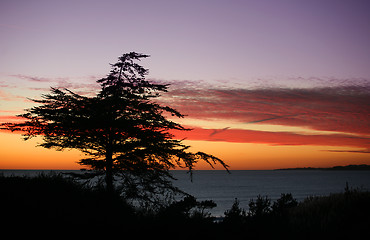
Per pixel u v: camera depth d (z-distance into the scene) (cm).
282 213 1401
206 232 1068
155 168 1798
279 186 19988
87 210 1185
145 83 1803
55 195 1287
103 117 1672
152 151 1753
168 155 1777
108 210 1216
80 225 1030
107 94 1733
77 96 1728
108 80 1795
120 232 1023
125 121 1675
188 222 1132
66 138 1739
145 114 1803
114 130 1736
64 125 1636
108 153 1717
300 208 1554
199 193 13912
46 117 1636
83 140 1691
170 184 1752
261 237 1080
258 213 1242
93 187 1517
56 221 1033
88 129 1667
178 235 1033
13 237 903
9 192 1224
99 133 1694
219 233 1072
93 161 1659
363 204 1438
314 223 1278
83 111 1681
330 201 1592
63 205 1188
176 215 1188
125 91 1745
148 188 1709
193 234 1044
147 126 1798
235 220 1146
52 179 1509
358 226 1212
